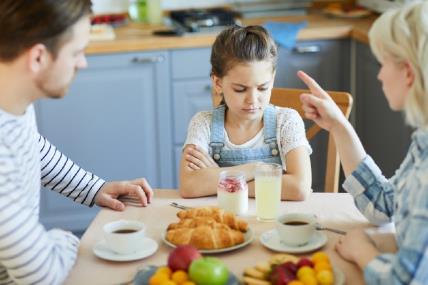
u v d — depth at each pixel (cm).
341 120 184
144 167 383
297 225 167
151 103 373
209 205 197
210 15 392
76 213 385
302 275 140
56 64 150
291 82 382
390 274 139
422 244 136
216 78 224
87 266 161
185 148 225
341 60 384
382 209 176
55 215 384
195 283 139
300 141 221
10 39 145
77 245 167
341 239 166
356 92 387
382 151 364
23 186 158
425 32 141
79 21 149
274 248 165
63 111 366
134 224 168
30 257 145
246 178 209
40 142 196
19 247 144
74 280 154
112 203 196
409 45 143
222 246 164
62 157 200
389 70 149
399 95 149
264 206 184
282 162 224
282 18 407
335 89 387
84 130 371
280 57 377
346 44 382
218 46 217
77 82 363
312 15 417
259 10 407
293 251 163
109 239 164
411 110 145
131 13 412
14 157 153
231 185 189
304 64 380
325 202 198
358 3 430
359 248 156
